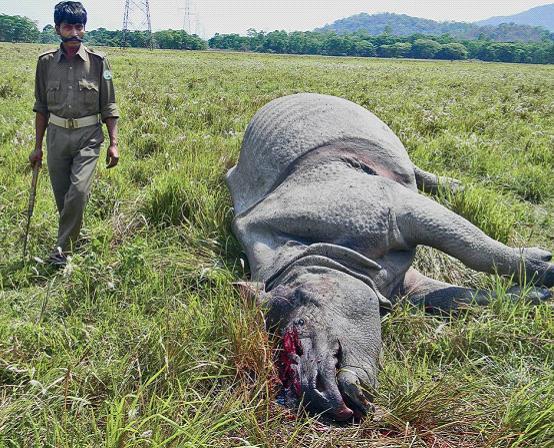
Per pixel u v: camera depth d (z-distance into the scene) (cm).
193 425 285
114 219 568
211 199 570
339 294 348
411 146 835
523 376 347
